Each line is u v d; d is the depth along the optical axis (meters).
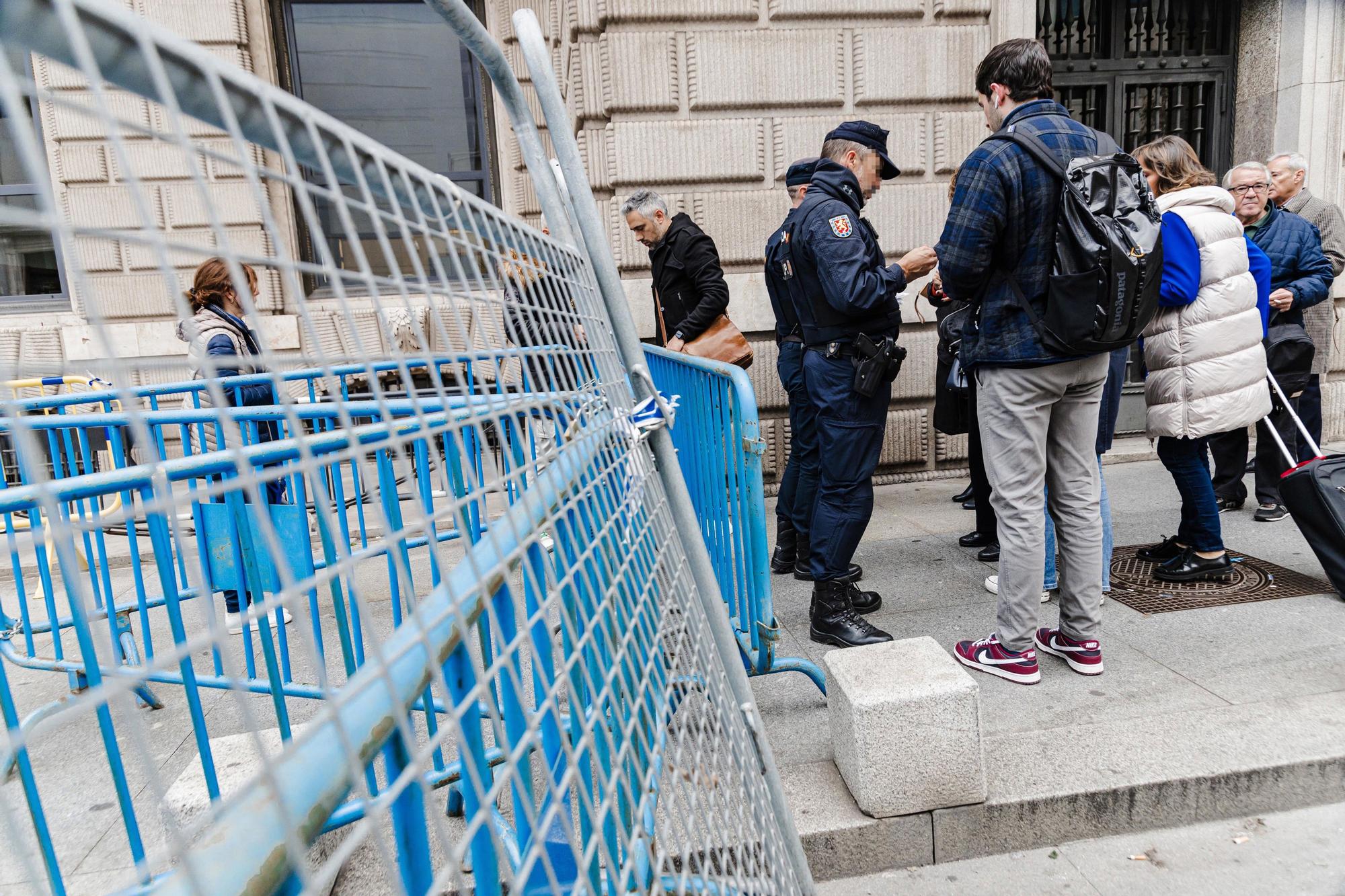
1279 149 5.80
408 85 7.19
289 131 0.48
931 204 5.34
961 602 3.46
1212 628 3.04
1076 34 5.88
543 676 0.64
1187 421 3.24
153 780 0.28
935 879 2.02
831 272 2.83
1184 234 3.13
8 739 0.26
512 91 1.23
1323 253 4.36
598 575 0.84
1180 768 2.19
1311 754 2.22
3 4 0.29
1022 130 2.46
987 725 2.50
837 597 3.07
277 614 2.10
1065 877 2.01
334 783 0.47
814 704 2.64
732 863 1.03
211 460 1.61
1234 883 1.96
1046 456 2.74
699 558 1.50
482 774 0.77
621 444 1.26
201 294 3.40
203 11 6.44
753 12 5.03
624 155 5.05
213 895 0.38
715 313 4.05
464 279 0.68
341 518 1.96
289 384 3.46
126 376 0.27
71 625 2.67
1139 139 6.02
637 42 4.95
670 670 1.02
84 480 1.54
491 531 0.60
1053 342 2.44
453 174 7.31
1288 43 5.69
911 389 5.49
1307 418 4.39
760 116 5.15
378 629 3.22
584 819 0.95
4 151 6.54
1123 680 2.70
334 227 4.54
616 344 1.48
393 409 2.04
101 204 6.45
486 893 0.76
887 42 5.14
